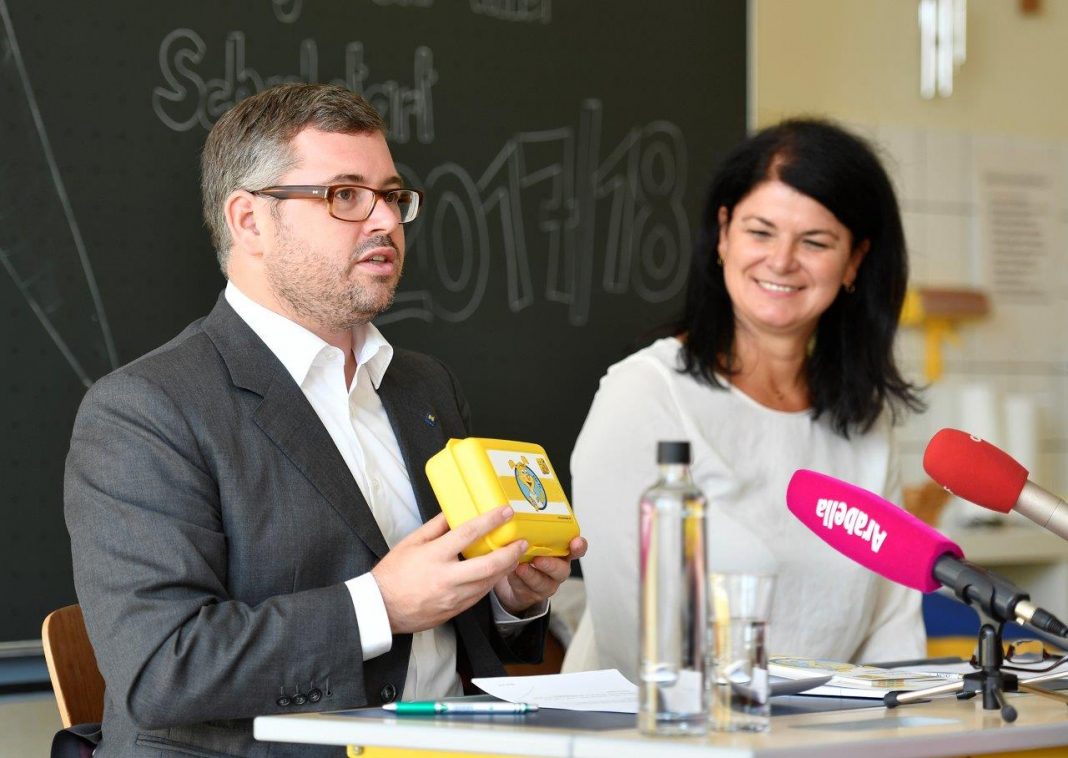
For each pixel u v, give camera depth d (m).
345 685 2.82
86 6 4.85
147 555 2.85
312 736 2.25
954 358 7.23
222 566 2.96
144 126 4.93
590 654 4.14
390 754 2.31
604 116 5.82
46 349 4.73
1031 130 7.41
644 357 4.17
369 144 3.26
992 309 7.30
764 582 2.16
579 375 5.75
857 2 6.93
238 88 5.11
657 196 5.93
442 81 5.51
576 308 5.75
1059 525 2.76
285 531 3.02
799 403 4.24
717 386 4.09
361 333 3.44
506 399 5.59
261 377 3.14
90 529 2.91
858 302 4.23
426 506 3.38
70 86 4.81
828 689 2.68
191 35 5.02
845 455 4.25
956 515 6.96
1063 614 6.80
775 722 2.31
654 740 2.00
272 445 3.09
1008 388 7.35
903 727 2.25
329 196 3.17
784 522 4.04
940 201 7.19
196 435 3.00
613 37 5.84
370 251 3.21
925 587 2.54
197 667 2.74
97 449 2.97
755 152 4.07
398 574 2.83
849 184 4.00
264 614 2.80
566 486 5.70
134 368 3.08
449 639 3.32
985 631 2.52
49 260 4.75
